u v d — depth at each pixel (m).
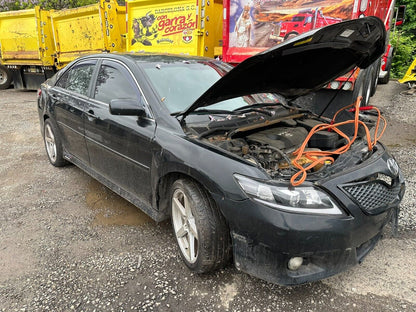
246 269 2.32
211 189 2.36
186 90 3.32
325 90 5.41
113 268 2.82
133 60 3.52
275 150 2.64
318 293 2.48
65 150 4.70
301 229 2.09
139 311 2.37
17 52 13.02
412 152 5.14
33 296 2.54
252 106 3.48
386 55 9.37
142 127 3.04
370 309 2.32
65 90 4.50
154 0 7.71
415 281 2.56
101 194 4.19
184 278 2.68
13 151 5.98
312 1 5.54
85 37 10.44
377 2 6.05
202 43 7.24
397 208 2.66
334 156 2.92
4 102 11.25
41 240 3.24
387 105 8.16
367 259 2.83
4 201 4.06
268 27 6.10
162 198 2.96
